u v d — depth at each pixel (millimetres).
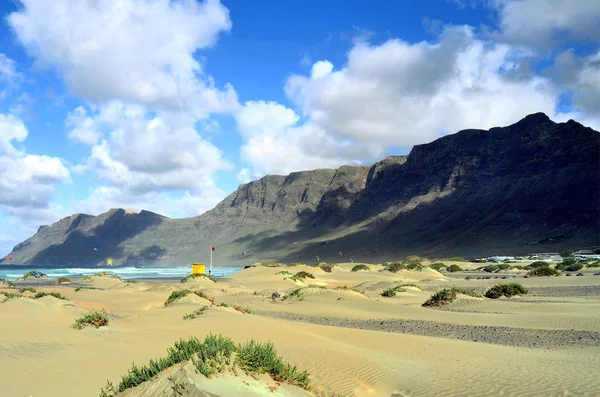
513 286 37125
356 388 10188
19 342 13008
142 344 13648
